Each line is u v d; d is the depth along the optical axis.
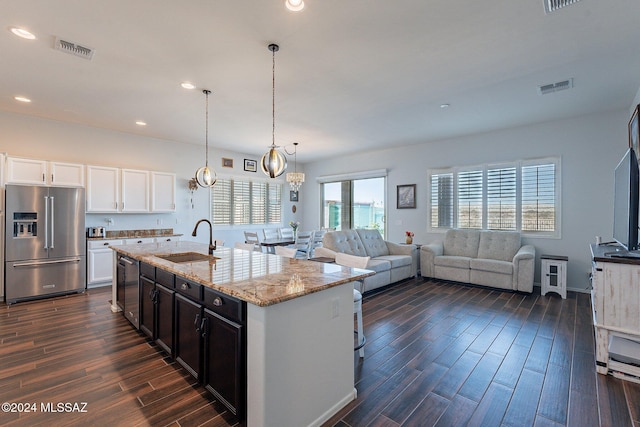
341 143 6.24
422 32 2.37
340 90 3.52
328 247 4.75
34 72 3.06
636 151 2.97
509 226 5.17
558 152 4.70
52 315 3.48
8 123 4.30
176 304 2.26
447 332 3.06
